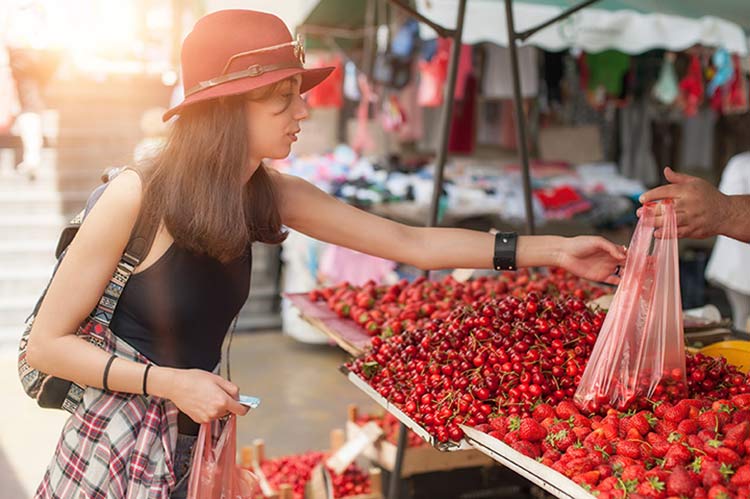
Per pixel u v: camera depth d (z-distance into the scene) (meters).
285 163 6.86
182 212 1.60
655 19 5.53
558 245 2.11
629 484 1.41
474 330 2.08
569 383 1.90
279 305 7.50
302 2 6.79
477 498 3.37
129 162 1.73
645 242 1.86
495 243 2.13
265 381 5.72
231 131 1.62
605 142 7.88
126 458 1.68
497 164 7.91
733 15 5.73
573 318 2.08
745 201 1.95
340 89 7.36
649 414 1.68
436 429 1.84
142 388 1.64
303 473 3.41
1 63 6.31
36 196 7.68
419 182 6.66
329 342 6.51
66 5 6.49
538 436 1.68
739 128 8.12
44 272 7.10
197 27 1.64
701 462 1.45
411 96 7.38
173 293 1.68
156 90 8.70
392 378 2.11
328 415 5.06
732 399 1.73
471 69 6.67
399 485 3.15
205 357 1.78
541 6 5.26
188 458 1.78
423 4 4.90
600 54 6.92
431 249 2.12
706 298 7.41
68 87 8.38
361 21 6.93
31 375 1.72
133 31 6.76
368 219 2.11
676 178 1.94
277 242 1.91
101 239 1.63
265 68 1.61
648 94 7.08
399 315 2.67
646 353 1.81
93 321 1.69
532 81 6.79
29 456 4.34
